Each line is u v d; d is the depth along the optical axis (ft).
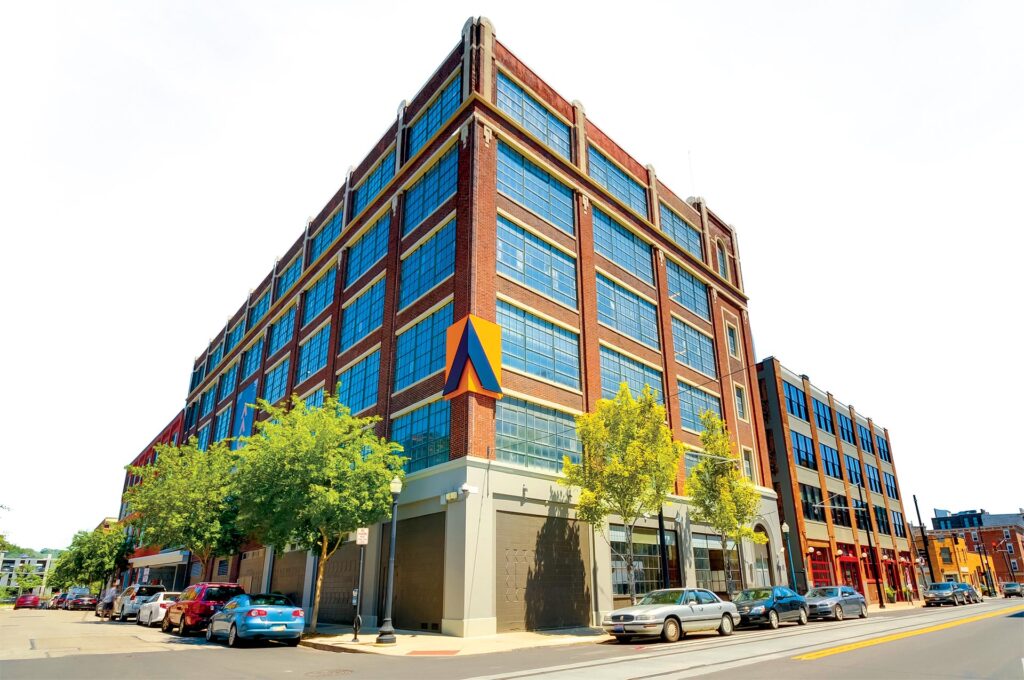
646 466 73.36
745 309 139.95
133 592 110.83
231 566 139.33
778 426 138.10
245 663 44.62
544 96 100.07
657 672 35.81
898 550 180.75
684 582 93.25
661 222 122.31
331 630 73.97
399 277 96.78
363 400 98.99
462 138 87.20
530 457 78.33
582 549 80.02
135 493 110.73
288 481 68.74
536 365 83.20
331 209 133.39
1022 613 90.74
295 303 138.41
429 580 72.38
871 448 185.57
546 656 47.88
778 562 117.80
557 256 92.89
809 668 36.60
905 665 37.76
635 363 102.17
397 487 63.26
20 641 64.39
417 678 35.35
